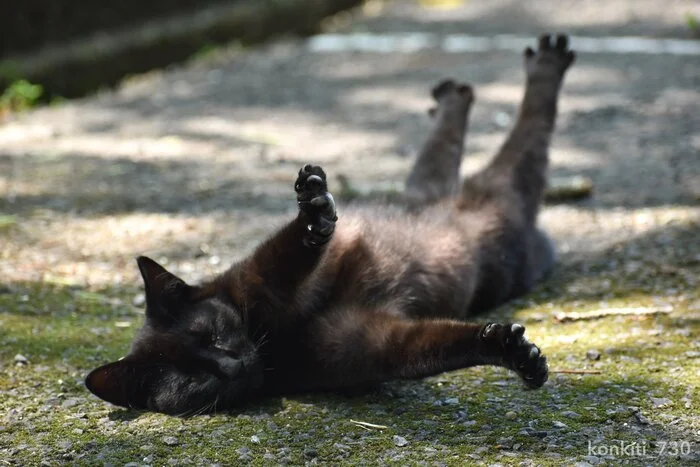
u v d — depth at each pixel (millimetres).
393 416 7121
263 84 19953
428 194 10219
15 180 13695
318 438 6781
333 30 25328
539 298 9516
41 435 6898
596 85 17750
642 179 12750
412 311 8516
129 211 12398
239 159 14750
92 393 7289
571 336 8383
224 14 23469
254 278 7660
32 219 12031
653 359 7719
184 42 22094
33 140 16062
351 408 7355
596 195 12328
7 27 18953
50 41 19844
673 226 10930
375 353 7434
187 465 6410
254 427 7016
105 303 9562
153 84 20375
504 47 21766
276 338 7742
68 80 19375
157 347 7359
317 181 7125
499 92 18016
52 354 8227
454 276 8758
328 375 7645
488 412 7023
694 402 6906
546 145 10289
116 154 15117
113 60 20359
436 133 10867
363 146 15266
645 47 20484
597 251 10562
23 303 9414
